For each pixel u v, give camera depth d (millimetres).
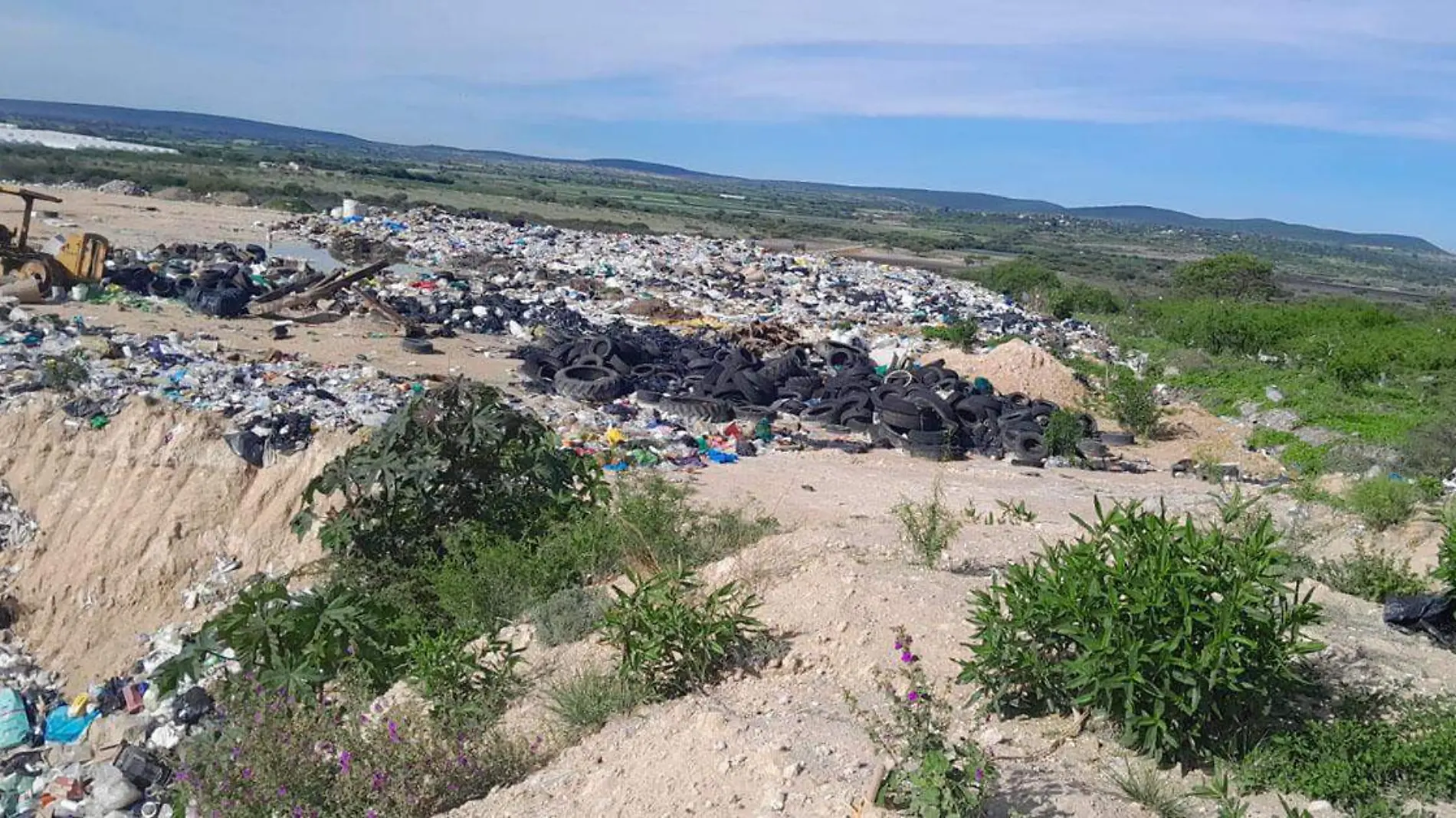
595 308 28375
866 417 18375
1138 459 18141
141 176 54375
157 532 12062
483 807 5195
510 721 6211
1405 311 51625
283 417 13453
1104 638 4809
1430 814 4270
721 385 19375
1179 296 55062
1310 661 5953
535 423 9617
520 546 8445
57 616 11453
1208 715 4820
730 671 6191
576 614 7355
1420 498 12141
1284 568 5605
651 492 10156
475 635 6941
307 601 7324
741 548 8938
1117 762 4859
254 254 28875
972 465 16609
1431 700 5312
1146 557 5012
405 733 5699
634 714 5895
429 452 8898
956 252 93750
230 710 6328
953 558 7969
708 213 109250
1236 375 25203
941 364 22766
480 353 20969
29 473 12672
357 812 5309
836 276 40219
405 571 8398
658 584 6488
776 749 4934
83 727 9797
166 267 24609
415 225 42562
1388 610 6910
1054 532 9328
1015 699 5371
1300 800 4520
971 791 4293
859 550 8203
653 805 4785
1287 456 18266
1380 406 21562
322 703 6527
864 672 5934
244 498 12555
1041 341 28562
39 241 26500
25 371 14289
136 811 8359
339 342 20000
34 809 8656
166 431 12969
